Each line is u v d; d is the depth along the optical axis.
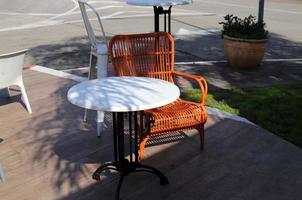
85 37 10.63
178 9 15.91
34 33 11.29
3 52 8.98
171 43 4.42
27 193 3.37
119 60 4.32
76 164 3.84
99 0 18.77
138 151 3.83
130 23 12.69
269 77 6.89
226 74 7.05
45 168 3.76
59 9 16.22
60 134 4.49
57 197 3.30
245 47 7.07
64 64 7.88
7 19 13.84
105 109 2.84
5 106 5.38
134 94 3.12
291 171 3.67
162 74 4.48
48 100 5.59
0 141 4.32
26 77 6.69
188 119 3.75
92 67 4.64
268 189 3.39
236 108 5.22
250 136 4.38
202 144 4.03
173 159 3.89
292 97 5.69
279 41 10.14
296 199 3.25
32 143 4.27
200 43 9.77
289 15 14.68
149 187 3.42
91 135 4.46
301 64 7.82
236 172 3.65
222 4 17.77
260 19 7.46
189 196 3.30
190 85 6.35
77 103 2.96
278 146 4.15
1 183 3.51
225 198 3.27
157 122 3.63
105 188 3.43
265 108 5.23
